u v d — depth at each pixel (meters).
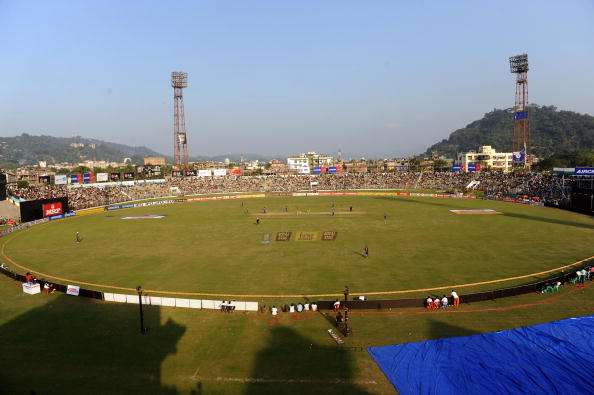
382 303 38.97
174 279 50.16
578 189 102.06
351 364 29.25
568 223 84.00
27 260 61.38
